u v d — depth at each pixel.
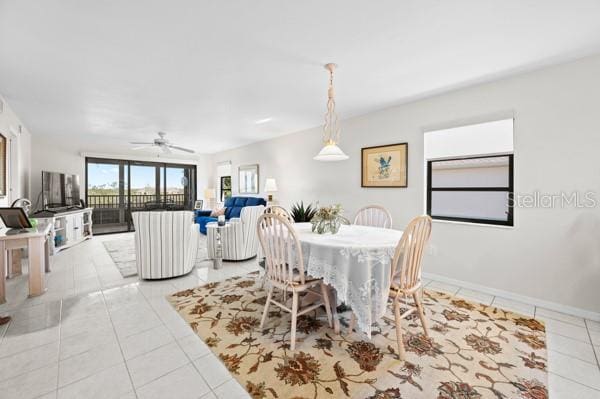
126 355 1.67
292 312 1.80
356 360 1.63
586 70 2.18
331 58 2.21
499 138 2.68
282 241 1.82
